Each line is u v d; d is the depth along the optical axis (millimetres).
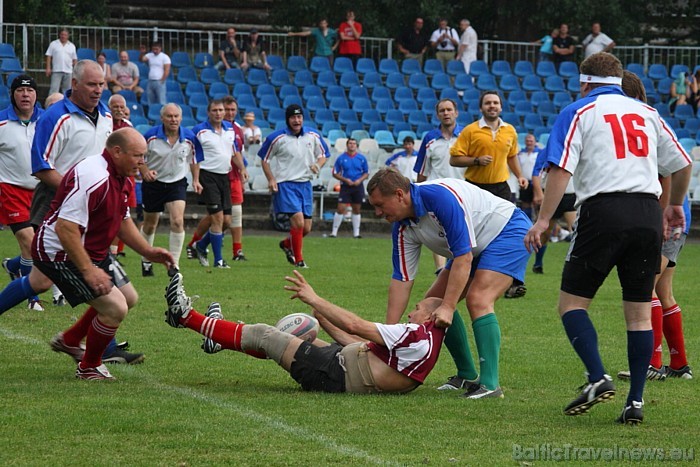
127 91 63000
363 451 12820
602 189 14648
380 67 72938
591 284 14922
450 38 73875
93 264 16766
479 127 31312
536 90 73438
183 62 70562
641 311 14922
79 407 14922
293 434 13602
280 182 38625
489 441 13555
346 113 66688
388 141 64312
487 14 84625
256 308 26547
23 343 20750
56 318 24109
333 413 14953
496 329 16781
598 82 15414
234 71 69250
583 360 14773
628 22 81562
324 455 12578
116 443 12984
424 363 16312
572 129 14844
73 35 71438
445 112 34000
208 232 38000
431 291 17703
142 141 16859
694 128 69250
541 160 33125
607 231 14523
